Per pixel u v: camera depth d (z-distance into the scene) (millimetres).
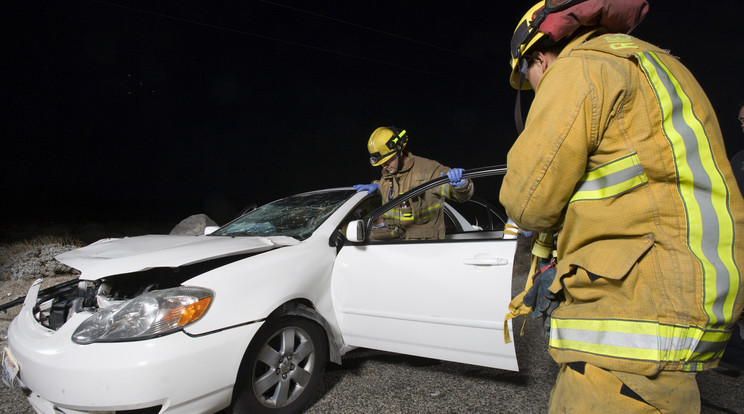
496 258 2295
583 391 998
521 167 1027
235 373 2039
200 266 2432
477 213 3809
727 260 884
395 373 2895
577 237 1031
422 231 3045
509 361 2244
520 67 1217
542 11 1098
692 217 896
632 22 1083
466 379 2773
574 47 1055
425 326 2432
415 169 3217
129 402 1793
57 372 1833
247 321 2105
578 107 943
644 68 946
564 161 964
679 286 901
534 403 2438
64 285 2686
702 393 2496
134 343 1854
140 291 2301
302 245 2646
